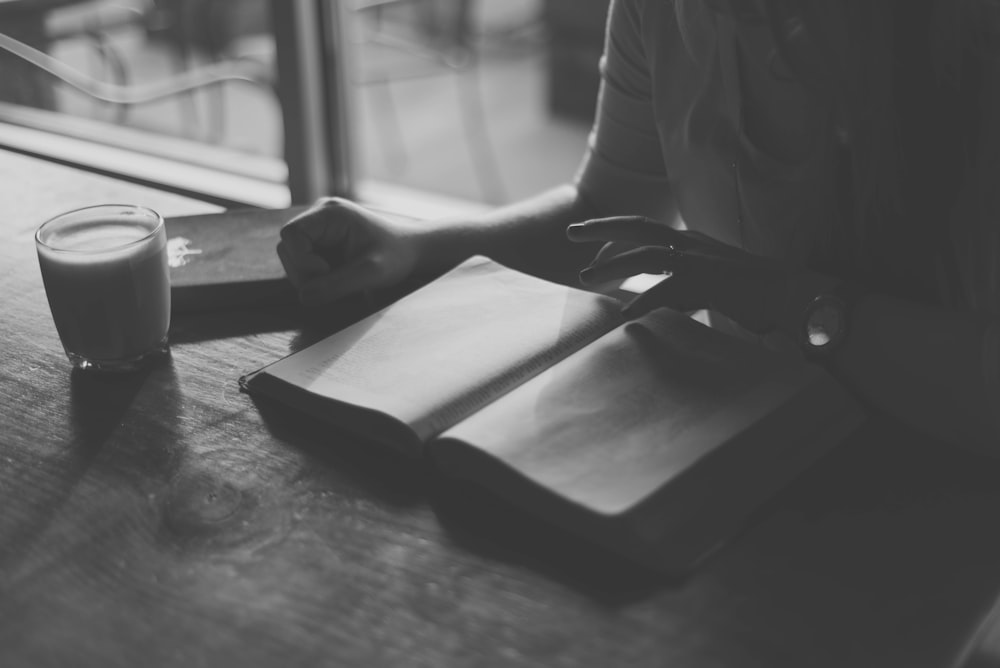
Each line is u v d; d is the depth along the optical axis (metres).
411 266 1.11
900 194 1.03
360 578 0.79
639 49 1.21
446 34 3.87
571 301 1.02
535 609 0.77
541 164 4.17
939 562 0.80
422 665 0.74
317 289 1.05
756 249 1.16
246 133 4.21
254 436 0.91
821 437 0.89
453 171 4.10
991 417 0.89
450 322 1.00
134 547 0.82
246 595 0.78
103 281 0.96
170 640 0.76
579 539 0.82
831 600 0.77
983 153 1.01
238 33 3.89
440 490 0.86
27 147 2.37
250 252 1.13
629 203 1.27
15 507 0.85
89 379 0.99
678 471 0.82
